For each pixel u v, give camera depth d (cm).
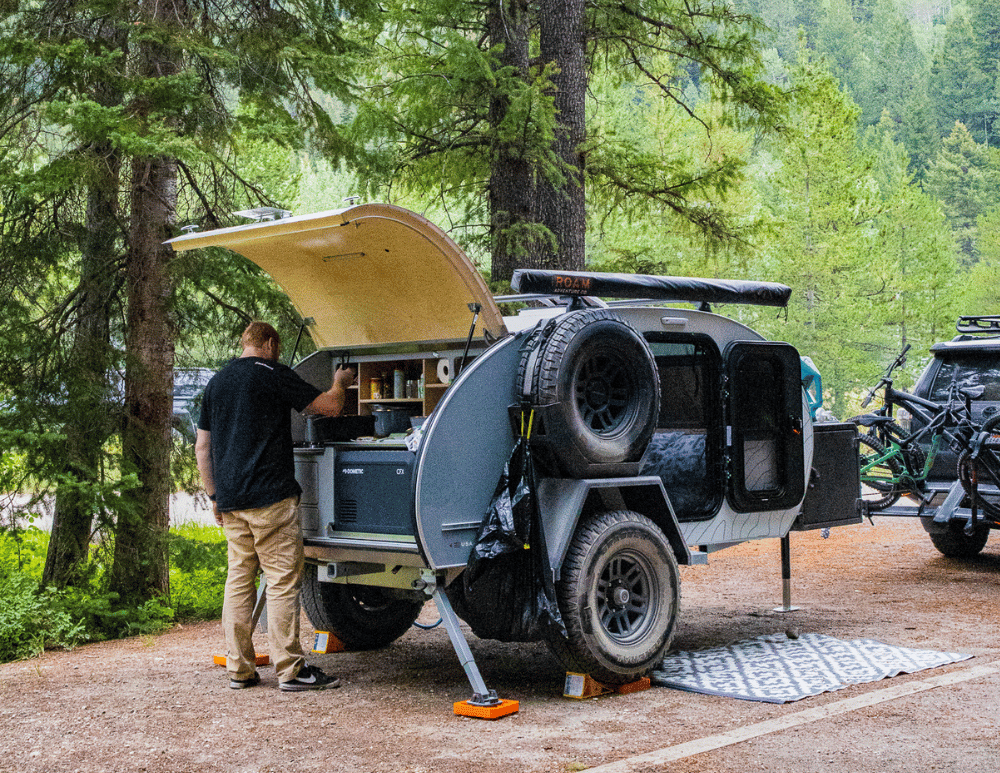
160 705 509
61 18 773
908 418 978
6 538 825
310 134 848
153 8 769
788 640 632
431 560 477
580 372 521
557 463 509
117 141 700
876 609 735
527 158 1074
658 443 605
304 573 617
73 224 788
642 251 1417
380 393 599
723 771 388
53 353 771
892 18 10775
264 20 823
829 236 3050
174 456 830
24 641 666
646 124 2181
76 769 411
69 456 727
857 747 414
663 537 545
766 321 3058
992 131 8194
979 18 8531
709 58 1377
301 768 406
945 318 3206
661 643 534
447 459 487
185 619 784
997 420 840
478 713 475
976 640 623
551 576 492
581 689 510
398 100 1113
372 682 555
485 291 515
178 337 816
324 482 554
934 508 916
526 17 1196
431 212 1377
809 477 687
